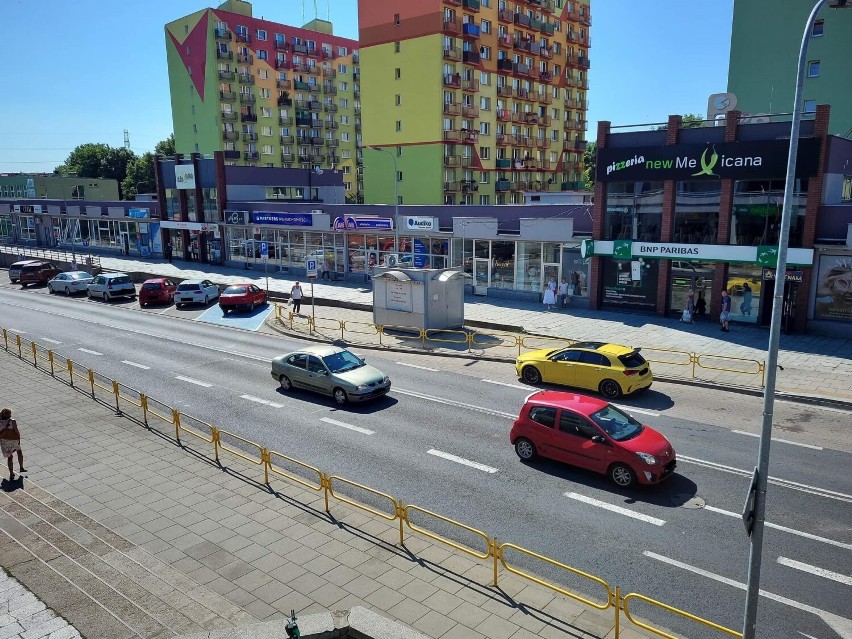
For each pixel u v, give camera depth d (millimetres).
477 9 57219
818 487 13164
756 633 8625
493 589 9609
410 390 20625
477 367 23594
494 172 62719
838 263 25875
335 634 8219
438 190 56781
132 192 105312
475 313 32281
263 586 9672
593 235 31766
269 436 16531
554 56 69000
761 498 7266
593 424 13625
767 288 27766
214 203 52031
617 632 7957
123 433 16703
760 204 27141
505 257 36094
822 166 25328
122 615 8789
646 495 12906
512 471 14156
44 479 13797
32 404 19156
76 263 51938
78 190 82938
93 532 11367
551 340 26766
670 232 29562
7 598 9211
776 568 10234
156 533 11367
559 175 72312
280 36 85375
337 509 12336
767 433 7219
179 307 37406
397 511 10891
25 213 72250
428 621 8789
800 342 25469
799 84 7348
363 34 58969
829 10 40594
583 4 72250
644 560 10539
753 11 43375
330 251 45219
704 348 24859
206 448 15617
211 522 11789
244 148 82812
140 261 56375
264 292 37750
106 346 27406
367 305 35250
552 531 11516
